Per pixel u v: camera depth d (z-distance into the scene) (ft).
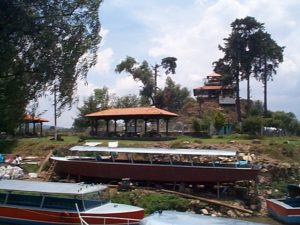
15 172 144.05
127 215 86.48
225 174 130.62
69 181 141.59
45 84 80.43
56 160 147.74
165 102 368.48
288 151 169.07
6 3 70.79
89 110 288.10
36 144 191.21
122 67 364.17
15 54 74.18
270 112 320.09
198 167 132.36
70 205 87.56
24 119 81.92
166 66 412.57
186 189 132.05
